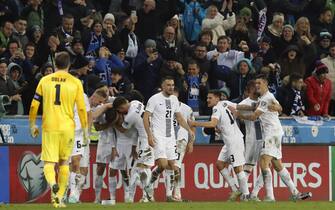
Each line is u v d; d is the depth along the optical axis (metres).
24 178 49.41
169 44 57.66
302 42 60.28
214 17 60.25
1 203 46.59
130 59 57.88
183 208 40.00
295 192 47.97
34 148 49.69
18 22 55.78
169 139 47.28
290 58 58.50
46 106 37.97
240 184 48.94
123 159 47.97
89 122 44.97
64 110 38.09
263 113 47.38
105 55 54.84
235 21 60.81
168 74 55.19
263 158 47.59
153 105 46.84
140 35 59.81
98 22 56.50
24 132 50.03
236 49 59.62
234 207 40.81
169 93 47.16
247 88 49.12
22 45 55.62
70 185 45.94
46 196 49.69
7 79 51.78
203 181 51.59
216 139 52.78
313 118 54.69
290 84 55.44
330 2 64.19
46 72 51.88
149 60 56.00
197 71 55.41
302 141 54.41
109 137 48.12
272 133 47.38
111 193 48.50
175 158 47.59
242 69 55.94
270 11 63.16
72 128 38.28
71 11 58.50
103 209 38.56
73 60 54.19
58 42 54.66
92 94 50.00
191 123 48.91
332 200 53.03
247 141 49.81
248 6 62.22
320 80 55.84
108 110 46.97
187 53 58.19
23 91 52.44
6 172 49.06
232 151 48.72
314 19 63.56
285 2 63.22
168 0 60.62
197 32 60.78
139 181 48.16
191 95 55.00
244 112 48.94
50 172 37.88
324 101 56.00
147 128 46.31
